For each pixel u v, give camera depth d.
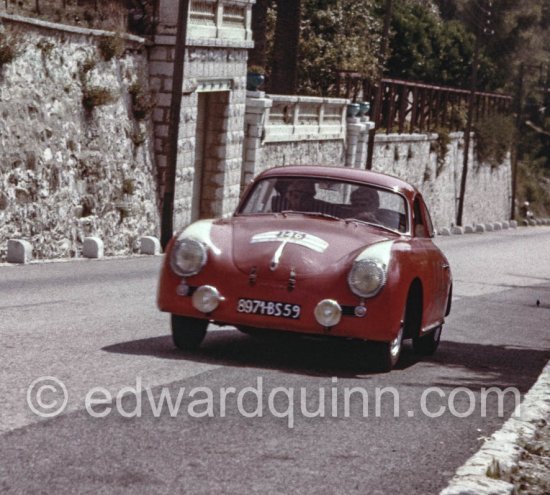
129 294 18.06
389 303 10.45
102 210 30.02
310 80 56.41
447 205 72.38
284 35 47.56
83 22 29.14
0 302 15.31
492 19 98.38
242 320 10.58
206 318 10.70
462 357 13.52
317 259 10.63
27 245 24.16
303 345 12.60
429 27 76.69
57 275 21.20
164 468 6.38
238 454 6.86
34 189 26.12
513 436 8.16
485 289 27.03
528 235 70.50
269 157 43.50
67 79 27.83
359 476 6.63
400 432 8.06
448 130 70.12
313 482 6.38
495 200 85.69
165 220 32.53
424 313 11.84
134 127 32.25
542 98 101.19
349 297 10.45
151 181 33.44
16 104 25.25
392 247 10.85
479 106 80.81
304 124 47.06
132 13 33.16
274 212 11.78
